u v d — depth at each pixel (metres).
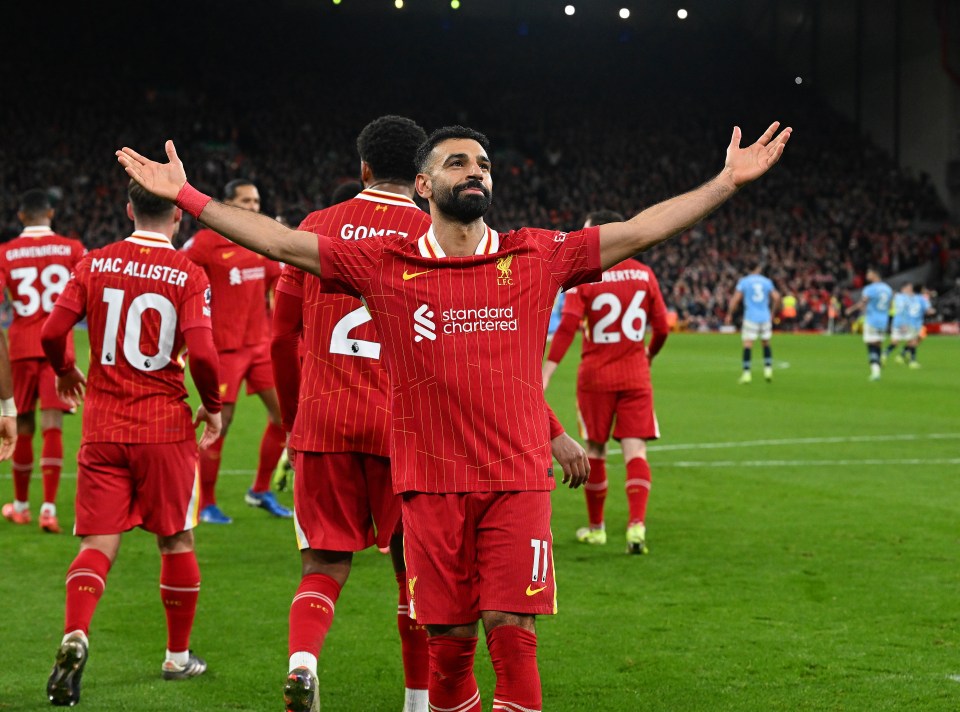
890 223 53.38
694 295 47.22
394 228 4.82
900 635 6.08
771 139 4.01
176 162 3.95
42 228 8.98
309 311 4.73
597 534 8.59
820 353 32.44
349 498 4.68
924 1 53.84
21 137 49.16
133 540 8.49
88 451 5.32
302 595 4.47
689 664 5.59
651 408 8.51
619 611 6.58
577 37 64.50
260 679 5.36
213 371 5.41
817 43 62.75
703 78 64.62
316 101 58.03
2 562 7.70
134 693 5.14
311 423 4.67
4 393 5.24
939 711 4.92
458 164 3.88
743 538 8.65
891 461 12.59
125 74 55.59
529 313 3.88
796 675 5.41
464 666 3.97
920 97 54.69
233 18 59.59
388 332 3.88
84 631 4.84
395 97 59.66
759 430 15.34
